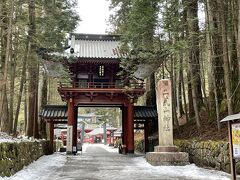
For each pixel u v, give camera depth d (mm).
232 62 16469
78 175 11625
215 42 17484
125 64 23828
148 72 25172
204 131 17047
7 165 10633
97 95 24734
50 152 24750
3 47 17375
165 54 19828
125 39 21312
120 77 25906
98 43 28328
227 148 11727
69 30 21250
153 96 27234
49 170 13352
